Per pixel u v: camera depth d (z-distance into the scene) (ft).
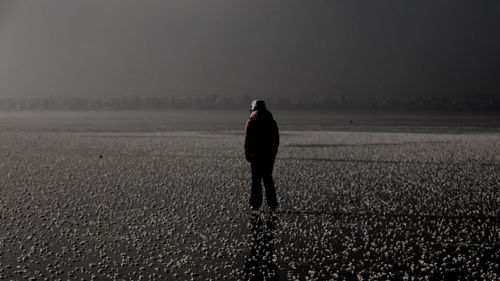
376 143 129.08
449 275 25.62
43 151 104.22
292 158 90.22
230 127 233.96
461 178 64.34
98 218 39.34
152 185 57.77
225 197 49.60
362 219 39.19
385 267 26.89
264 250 30.22
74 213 41.37
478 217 40.16
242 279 24.95
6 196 49.83
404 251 30.22
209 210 42.83
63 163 81.66
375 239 32.99
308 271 26.21
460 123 326.03
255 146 42.19
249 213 41.50
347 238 33.06
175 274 25.64
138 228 35.99
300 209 43.21
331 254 29.53
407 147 116.37
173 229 35.47
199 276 25.39
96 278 24.93
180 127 232.53
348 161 85.20
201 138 147.23
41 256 28.86
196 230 35.35
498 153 101.76
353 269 26.61
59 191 53.16
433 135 168.14
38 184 58.44
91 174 67.97
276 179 62.75
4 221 38.09
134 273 25.71
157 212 41.81
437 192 52.85
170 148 112.16
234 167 76.43
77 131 189.37
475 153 101.76
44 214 40.86
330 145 122.21
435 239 33.04
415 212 42.09
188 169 73.82
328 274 25.81
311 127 241.55
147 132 182.39
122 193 51.96
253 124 42.16
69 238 33.06
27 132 182.09
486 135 169.27
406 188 55.52
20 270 26.09
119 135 162.40
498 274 25.64
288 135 166.91
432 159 89.45
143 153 99.96
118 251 29.99
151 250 30.27
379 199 48.37
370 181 61.11
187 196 50.06
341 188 55.26
